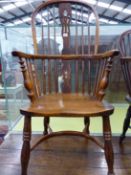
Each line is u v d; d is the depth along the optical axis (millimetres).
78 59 1175
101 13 6859
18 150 1350
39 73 1305
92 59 1150
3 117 1772
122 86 1801
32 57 1112
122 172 1086
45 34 1513
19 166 1168
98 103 1000
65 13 1435
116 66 1664
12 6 6113
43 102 1024
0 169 1143
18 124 1826
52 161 1210
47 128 1415
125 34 1348
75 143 1427
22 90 1854
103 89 1037
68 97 1149
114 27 1640
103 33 1625
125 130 1362
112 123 1688
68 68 1396
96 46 1288
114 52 973
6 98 1762
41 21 1401
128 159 1212
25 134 936
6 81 1748
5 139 1531
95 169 1125
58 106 945
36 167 1150
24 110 903
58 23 1492
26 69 1046
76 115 859
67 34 1474
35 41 1305
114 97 1845
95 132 1576
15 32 1804
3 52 1674
